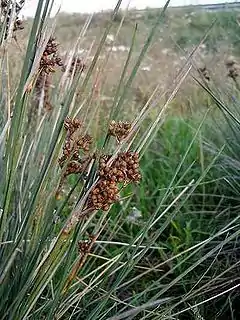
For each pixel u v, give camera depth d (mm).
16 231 215
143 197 439
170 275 363
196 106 593
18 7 244
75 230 210
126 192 450
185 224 418
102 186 185
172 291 349
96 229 228
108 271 249
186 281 352
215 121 481
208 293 335
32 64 203
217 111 561
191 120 568
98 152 201
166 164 499
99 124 379
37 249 207
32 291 203
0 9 234
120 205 412
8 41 226
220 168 444
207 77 486
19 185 229
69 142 205
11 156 206
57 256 202
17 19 246
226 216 414
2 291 208
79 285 261
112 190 185
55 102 261
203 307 327
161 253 366
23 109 203
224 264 362
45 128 254
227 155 439
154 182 499
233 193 435
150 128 227
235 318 338
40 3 175
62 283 209
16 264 218
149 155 550
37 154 249
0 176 217
